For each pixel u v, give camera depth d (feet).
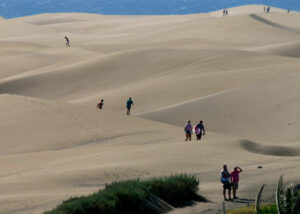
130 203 110.32
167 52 435.53
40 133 223.10
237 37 630.74
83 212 100.17
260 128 259.39
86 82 407.44
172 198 121.60
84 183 137.90
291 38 630.74
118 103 331.36
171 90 336.08
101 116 247.70
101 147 199.62
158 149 182.91
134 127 234.38
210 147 187.93
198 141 199.62
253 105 278.26
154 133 227.61
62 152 192.65
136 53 439.63
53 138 217.56
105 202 104.63
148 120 252.83
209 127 265.75
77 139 215.31
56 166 165.78
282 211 74.74
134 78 403.34
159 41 601.21
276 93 285.43
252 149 203.51
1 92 401.90
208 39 614.34
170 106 292.81
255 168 157.48
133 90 346.74
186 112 280.92
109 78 409.08
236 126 264.11
